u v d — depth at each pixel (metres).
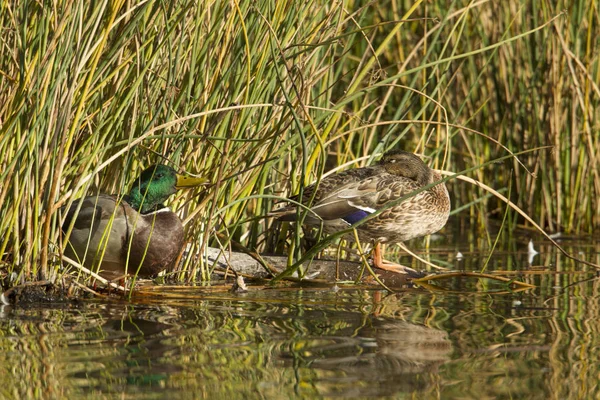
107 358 7.29
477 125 17.66
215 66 11.07
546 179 16.91
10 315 8.95
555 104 16.45
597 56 16.19
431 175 12.81
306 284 11.16
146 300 9.87
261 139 10.52
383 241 12.56
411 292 10.66
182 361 7.22
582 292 10.61
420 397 6.42
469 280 11.57
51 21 9.86
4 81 10.12
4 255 10.22
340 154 13.80
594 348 7.76
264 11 10.77
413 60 17.36
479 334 8.29
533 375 6.96
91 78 9.41
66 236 9.77
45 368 6.99
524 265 12.95
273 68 10.99
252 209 12.70
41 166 9.67
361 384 6.72
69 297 9.86
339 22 11.28
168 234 10.31
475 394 6.51
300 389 6.56
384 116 17.89
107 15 10.14
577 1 15.78
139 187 10.39
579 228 16.77
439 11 17.12
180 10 10.40
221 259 12.06
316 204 12.03
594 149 16.56
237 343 7.82
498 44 11.05
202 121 11.02
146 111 11.04
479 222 17.09
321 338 8.05
